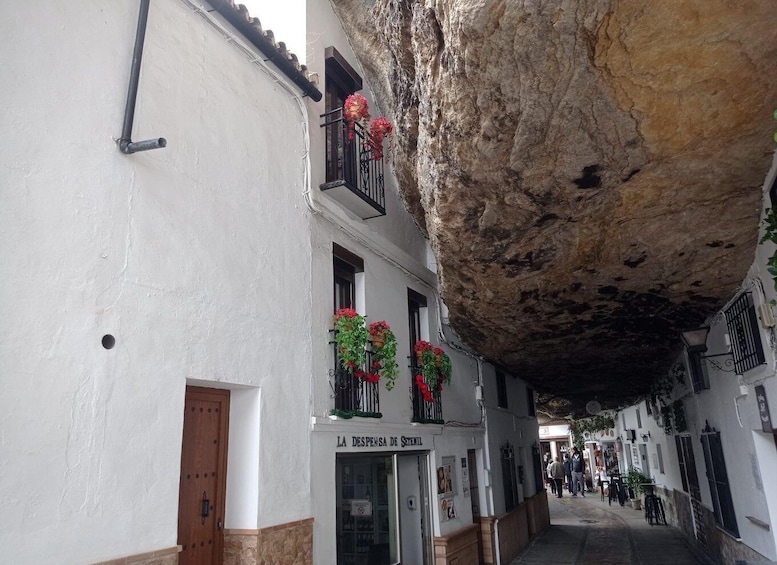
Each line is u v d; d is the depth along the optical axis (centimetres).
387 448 708
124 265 385
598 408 1938
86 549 332
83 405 342
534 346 1014
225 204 495
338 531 608
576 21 354
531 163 488
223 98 514
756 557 692
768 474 627
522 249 629
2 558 289
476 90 427
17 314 313
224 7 512
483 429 1095
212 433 485
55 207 343
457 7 371
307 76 650
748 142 450
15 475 300
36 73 343
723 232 566
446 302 857
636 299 740
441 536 811
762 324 552
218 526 477
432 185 579
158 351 403
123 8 413
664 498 1636
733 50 364
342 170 694
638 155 467
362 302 724
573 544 1355
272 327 534
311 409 574
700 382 862
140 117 418
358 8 779
